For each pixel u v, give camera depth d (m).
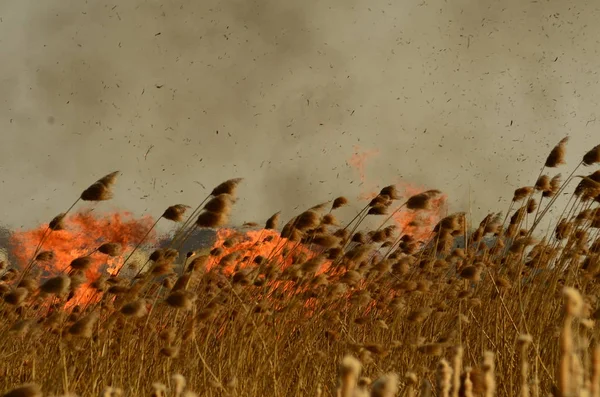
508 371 17.62
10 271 22.50
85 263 18.86
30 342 18.53
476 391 7.80
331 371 19.61
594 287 22.14
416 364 18.73
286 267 21.70
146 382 18.34
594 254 21.81
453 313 22.89
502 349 18.72
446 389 6.94
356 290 22.17
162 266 18.44
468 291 20.73
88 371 18.12
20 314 20.75
